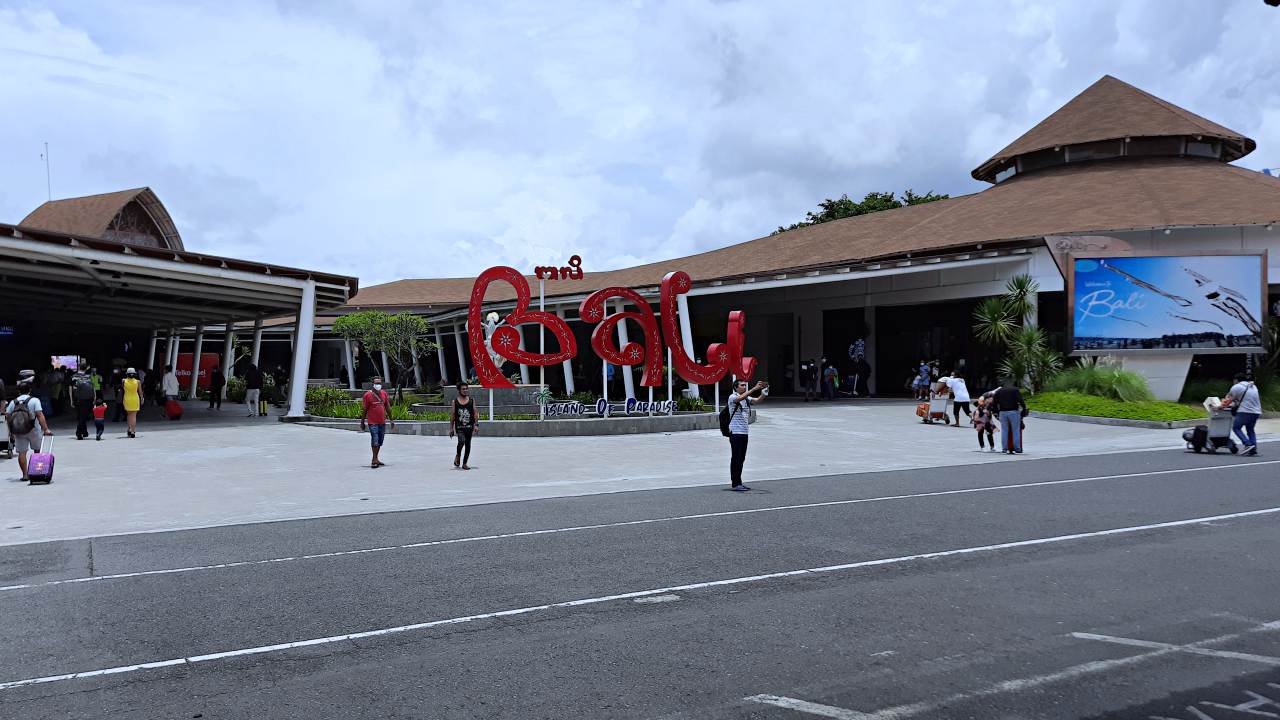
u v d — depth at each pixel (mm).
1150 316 30719
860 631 6121
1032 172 44875
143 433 23766
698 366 25375
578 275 24094
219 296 30953
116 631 6379
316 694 5090
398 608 6891
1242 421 18297
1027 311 32906
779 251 46938
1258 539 9234
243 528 10602
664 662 5535
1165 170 39562
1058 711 4703
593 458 18312
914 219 44031
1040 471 15727
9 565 8602
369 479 15164
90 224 53438
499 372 23141
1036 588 7254
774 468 16641
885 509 11469
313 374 57156
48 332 44375
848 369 41188
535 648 5859
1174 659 5500
